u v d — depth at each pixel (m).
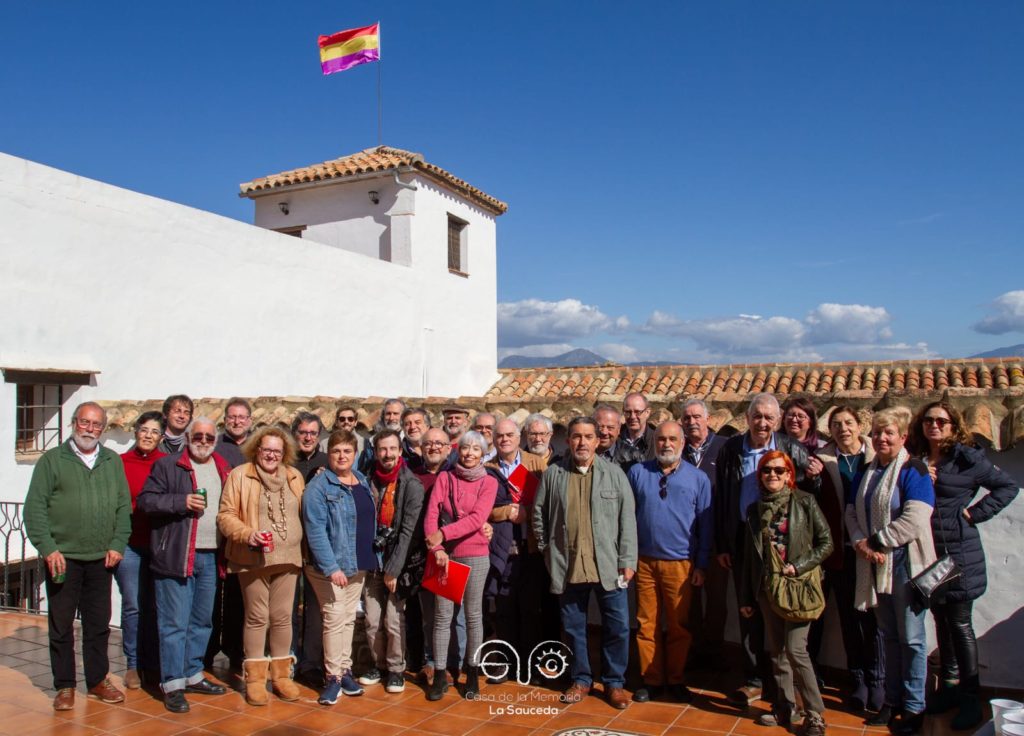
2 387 8.16
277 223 17.00
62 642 5.23
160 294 10.10
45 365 8.60
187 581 5.36
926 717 4.89
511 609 5.82
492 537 5.77
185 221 10.51
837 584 5.20
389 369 14.76
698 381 14.37
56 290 8.79
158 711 5.26
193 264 10.62
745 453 5.28
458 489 5.48
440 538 5.42
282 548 5.38
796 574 4.68
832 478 5.18
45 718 5.11
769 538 4.79
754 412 5.18
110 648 6.74
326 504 5.41
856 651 5.14
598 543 5.25
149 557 5.69
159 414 6.04
